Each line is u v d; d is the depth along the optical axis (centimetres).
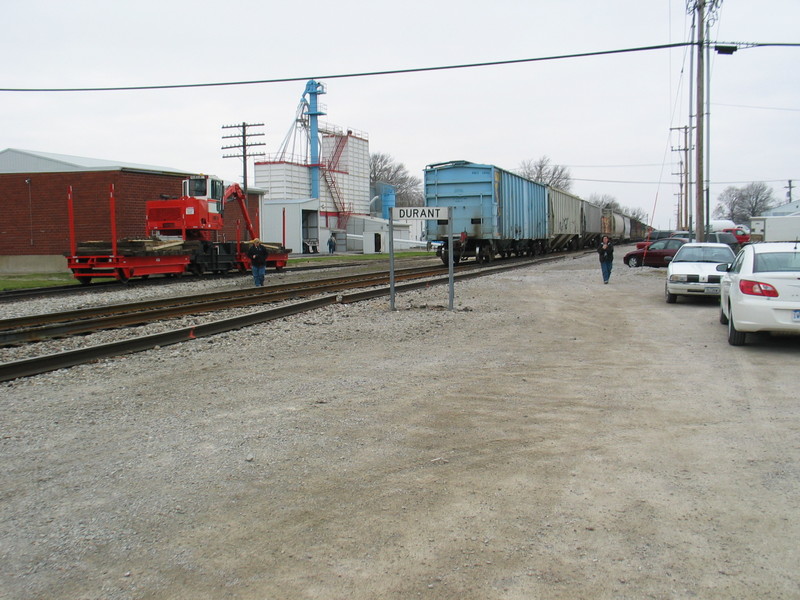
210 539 406
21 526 427
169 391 789
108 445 587
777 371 873
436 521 427
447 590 347
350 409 698
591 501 455
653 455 547
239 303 1747
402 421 652
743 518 427
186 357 1015
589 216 6184
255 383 828
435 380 837
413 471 515
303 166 7431
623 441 584
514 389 784
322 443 585
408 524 423
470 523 423
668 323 1351
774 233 4391
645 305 1683
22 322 1380
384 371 897
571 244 5681
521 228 3816
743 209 14538
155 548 396
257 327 1320
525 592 344
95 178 3856
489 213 3212
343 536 408
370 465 529
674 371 880
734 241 3938
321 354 1033
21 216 3944
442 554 384
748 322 1020
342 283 2334
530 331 1249
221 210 3025
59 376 882
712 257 1802
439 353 1031
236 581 359
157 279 2784
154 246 2569
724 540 398
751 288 1024
